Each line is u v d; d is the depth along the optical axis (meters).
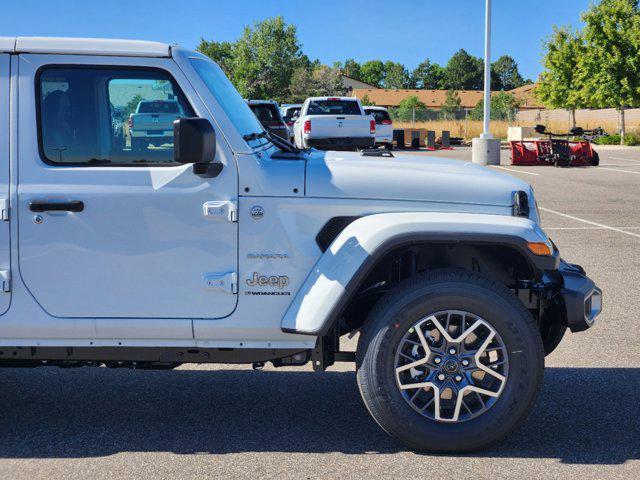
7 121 3.77
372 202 3.85
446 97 112.62
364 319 4.29
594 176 20.70
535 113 58.41
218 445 3.95
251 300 3.83
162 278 3.81
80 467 3.68
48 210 3.75
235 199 3.80
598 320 6.52
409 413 3.71
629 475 3.56
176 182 3.79
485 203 3.90
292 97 97.31
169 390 4.87
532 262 3.71
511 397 3.70
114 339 3.85
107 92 3.81
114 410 4.50
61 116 3.79
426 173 3.94
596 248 9.86
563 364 5.38
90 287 3.80
